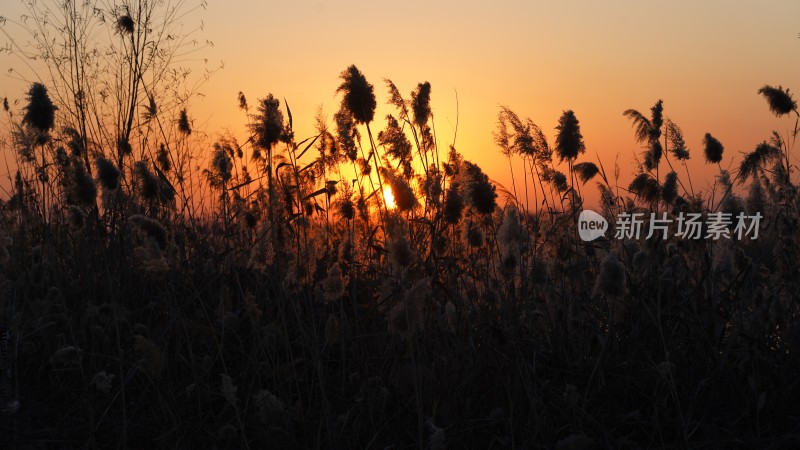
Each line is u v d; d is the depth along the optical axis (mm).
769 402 3604
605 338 3729
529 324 4148
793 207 5848
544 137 5223
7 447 3328
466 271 4516
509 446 3230
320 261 4781
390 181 3273
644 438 3486
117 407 3744
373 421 3420
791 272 4699
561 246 4688
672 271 4340
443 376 3512
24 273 4859
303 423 3438
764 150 6223
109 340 4070
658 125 6008
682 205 5188
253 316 4004
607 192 5680
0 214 6293
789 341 3980
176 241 5148
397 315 2779
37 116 4070
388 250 3158
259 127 4059
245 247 5277
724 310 3949
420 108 4707
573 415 3271
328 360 4027
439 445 2740
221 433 3344
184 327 3736
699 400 3598
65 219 5609
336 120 4992
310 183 5246
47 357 4180
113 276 4484
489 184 3787
